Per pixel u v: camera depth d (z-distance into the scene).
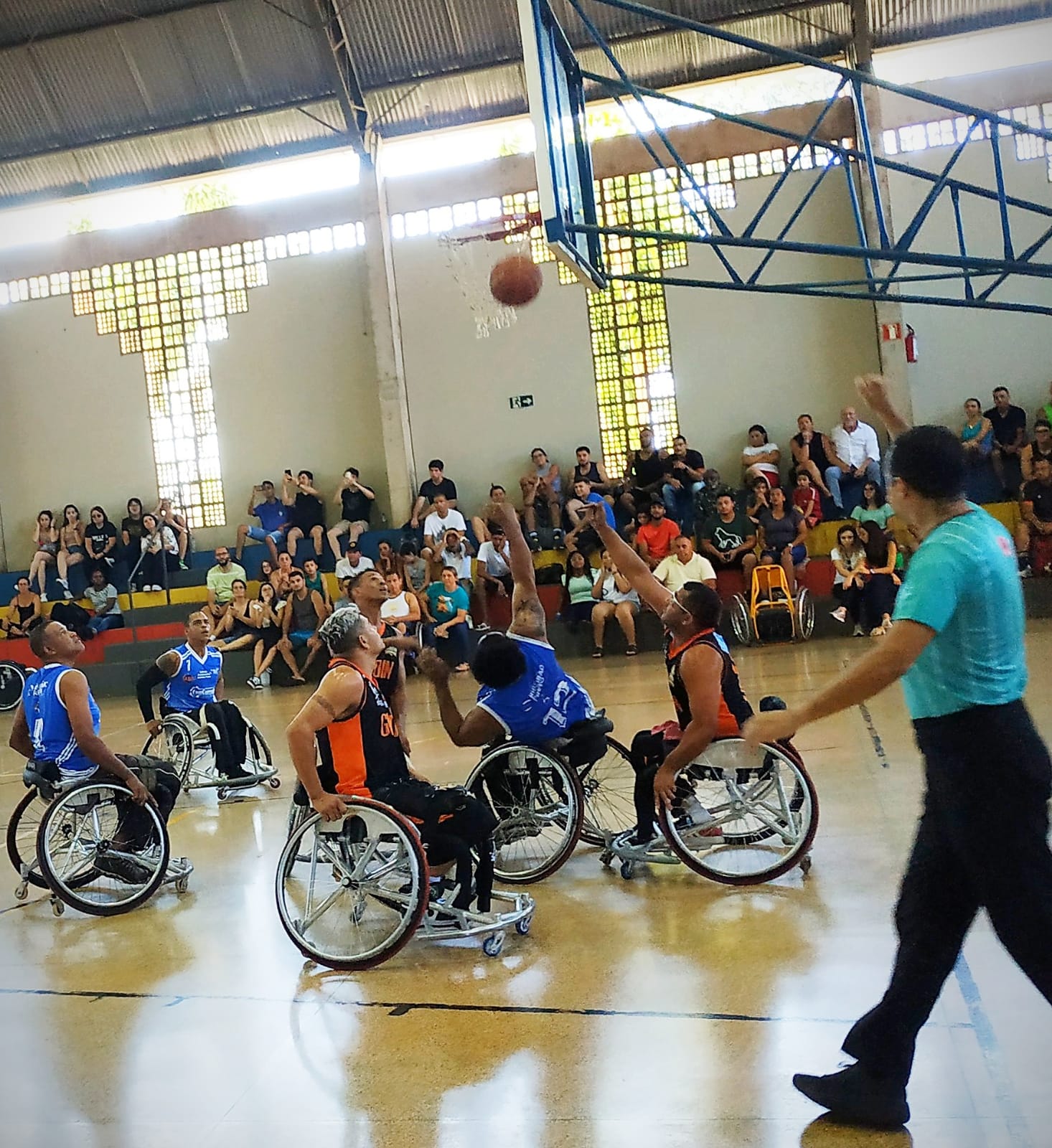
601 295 14.91
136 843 4.79
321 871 5.09
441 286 15.31
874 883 4.18
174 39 14.38
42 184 15.80
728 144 14.37
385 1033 3.25
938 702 2.37
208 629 7.16
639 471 13.80
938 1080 2.72
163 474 16.22
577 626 12.80
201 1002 3.61
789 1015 3.13
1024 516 12.23
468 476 15.36
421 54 14.32
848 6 13.54
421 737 8.45
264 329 15.89
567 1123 2.64
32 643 4.80
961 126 13.70
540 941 3.93
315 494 15.30
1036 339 13.79
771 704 4.53
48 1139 2.77
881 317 14.00
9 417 16.47
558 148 5.42
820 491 13.48
